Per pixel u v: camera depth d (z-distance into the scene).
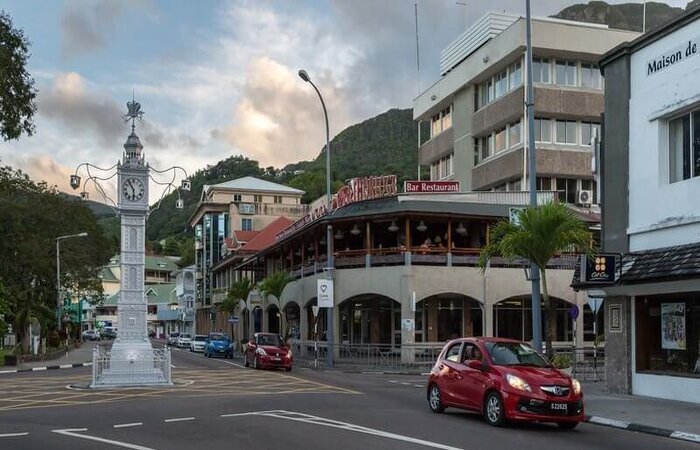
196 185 171.62
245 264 63.50
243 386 23.83
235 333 72.00
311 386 23.81
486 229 39.81
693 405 17.56
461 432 13.14
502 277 38.88
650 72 19.91
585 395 20.11
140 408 17.08
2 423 14.57
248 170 168.62
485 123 49.91
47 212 55.88
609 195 21.45
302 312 46.00
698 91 17.98
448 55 59.72
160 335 129.62
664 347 19.36
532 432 13.57
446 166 57.56
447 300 41.25
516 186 47.66
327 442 11.77
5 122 23.59
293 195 97.75
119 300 25.50
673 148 19.47
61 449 11.27
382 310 43.38
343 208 42.53
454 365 15.80
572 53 46.22
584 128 47.03
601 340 37.50
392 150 154.50
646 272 18.42
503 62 47.72
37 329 55.53
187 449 11.16
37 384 25.56
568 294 39.31
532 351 15.54
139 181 26.59
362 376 30.58
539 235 19.91
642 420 15.05
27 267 54.12
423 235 42.75
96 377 23.95
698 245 17.62
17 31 23.64
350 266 41.50
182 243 156.62
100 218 87.81
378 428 13.44
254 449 11.12
